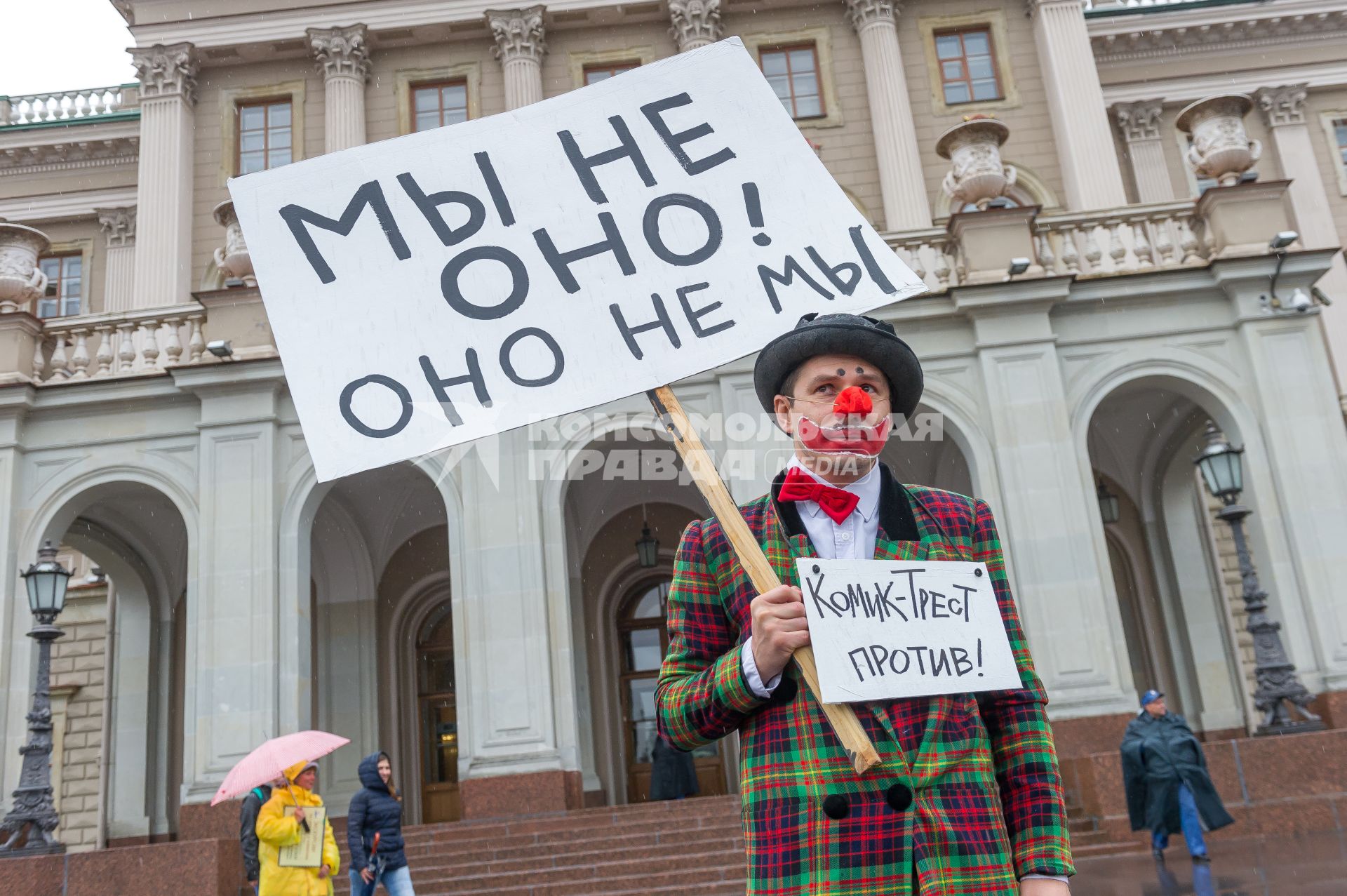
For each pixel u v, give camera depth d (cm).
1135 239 1592
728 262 265
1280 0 2636
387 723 1978
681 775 1745
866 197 2323
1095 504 1468
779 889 199
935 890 190
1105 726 1371
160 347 1612
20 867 1143
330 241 273
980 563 219
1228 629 1825
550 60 2416
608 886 1112
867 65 2366
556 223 272
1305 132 2611
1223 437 1684
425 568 2042
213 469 1521
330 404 259
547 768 1418
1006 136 1605
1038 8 2386
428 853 1294
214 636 1461
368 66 2388
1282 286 1532
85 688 1998
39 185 2705
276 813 804
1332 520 1440
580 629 1952
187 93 2362
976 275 1541
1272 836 1153
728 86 281
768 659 202
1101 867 1022
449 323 264
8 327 1567
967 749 206
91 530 1798
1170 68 2648
